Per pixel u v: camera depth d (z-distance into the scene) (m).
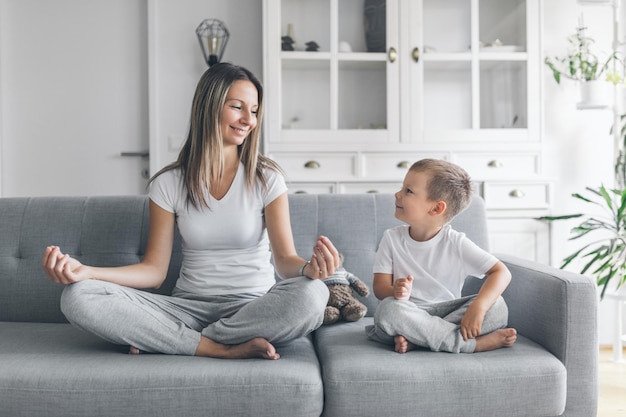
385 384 1.44
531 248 3.29
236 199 1.80
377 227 2.10
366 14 3.40
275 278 2.08
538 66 3.38
